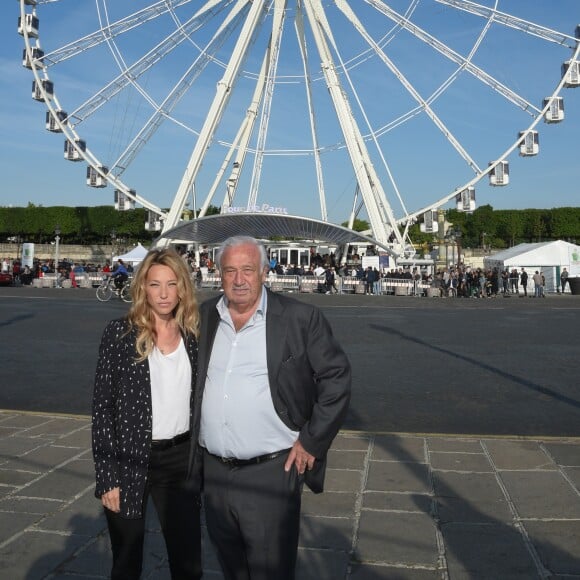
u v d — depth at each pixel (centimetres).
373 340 1481
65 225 8000
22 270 4253
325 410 281
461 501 465
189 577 307
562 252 4159
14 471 530
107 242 8281
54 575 353
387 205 4034
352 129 3759
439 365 1134
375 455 582
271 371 283
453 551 382
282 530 281
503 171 3716
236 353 289
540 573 354
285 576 280
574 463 553
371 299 3103
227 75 3462
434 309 2478
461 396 875
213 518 290
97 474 292
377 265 3816
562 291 4078
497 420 740
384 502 464
